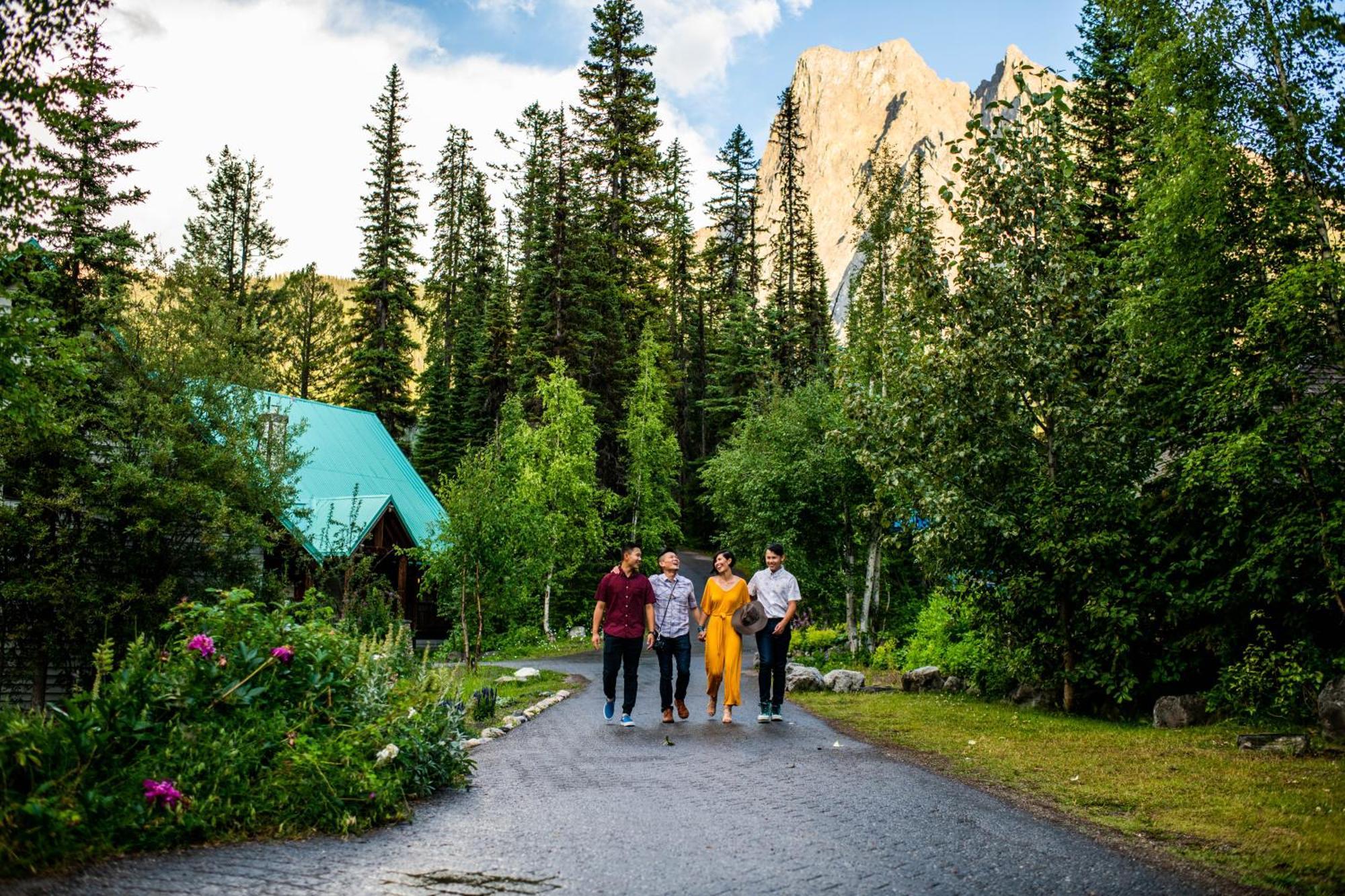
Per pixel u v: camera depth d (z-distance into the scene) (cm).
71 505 1507
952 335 1257
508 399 3878
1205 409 1130
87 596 1514
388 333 4712
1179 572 1091
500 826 536
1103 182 1878
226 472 1714
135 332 1703
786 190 5975
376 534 2902
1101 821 574
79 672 1639
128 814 462
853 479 2409
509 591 1961
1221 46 1107
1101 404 1146
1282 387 1019
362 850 475
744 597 1052
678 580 1055
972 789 675
